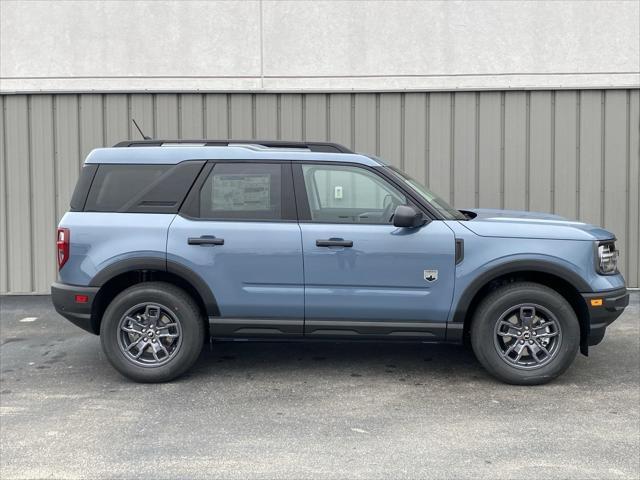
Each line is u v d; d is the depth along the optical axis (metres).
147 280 5.64
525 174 9.06
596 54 8.95
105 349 5.43
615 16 8.90
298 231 5.35
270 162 5.52
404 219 5.13
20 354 6.46
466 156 9.09
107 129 9.22
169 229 5.39
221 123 9.23
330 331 5.41
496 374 5.36
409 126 9.14
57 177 9.21
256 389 5.35
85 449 4.16
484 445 4.20
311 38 9.12
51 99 9.19
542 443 4.22
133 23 9.14
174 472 3.82
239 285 5.38
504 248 5.27
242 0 9.12
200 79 9.19
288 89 9.16
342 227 5.36
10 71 9.17
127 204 5.49
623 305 5.41
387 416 4.73
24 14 9.12
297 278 5.35
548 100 9.00
